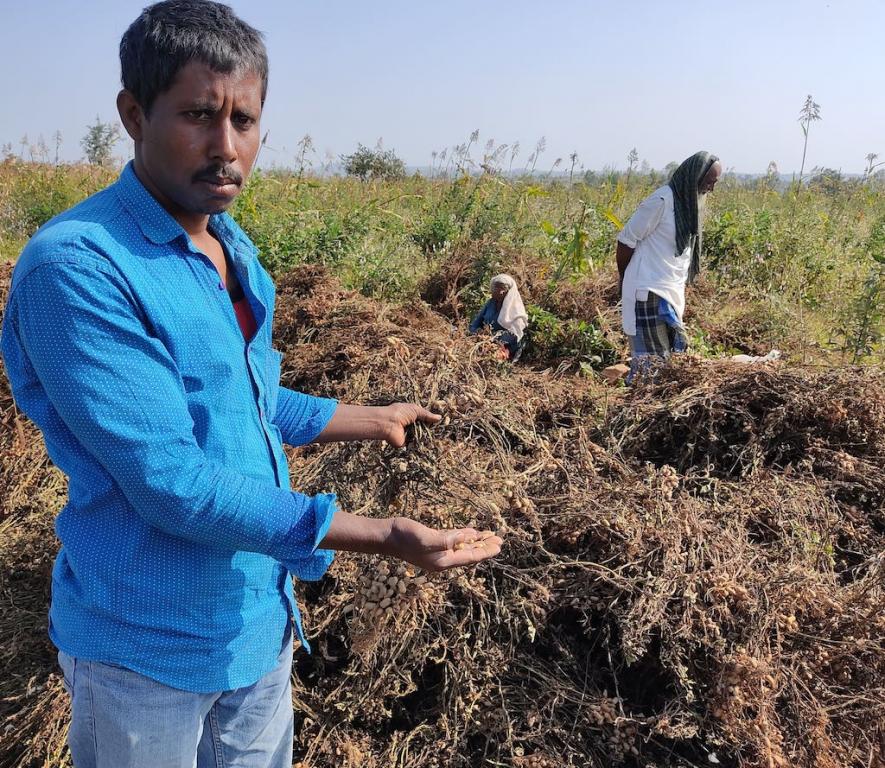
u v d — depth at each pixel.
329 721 2.44
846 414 3.46
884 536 3.07
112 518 1.39
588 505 2.75
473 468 2.55
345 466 2.57
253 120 1.39
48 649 2.63
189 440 1.32
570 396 4.32
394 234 9.02
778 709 2.37
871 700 2.34
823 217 9.60
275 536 1.36
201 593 1.44
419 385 2.75
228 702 1.62
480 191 9.73
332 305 5.32
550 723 2.38
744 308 7.06
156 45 1.27
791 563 2.72
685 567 2.58
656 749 2.38
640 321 5.34
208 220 1.57
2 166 12.88
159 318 1.32
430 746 2.37
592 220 9.21
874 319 5.82
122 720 1.46
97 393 1.24
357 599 2.10
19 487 3.27
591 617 2.56
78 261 1.24
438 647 2.47
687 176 5.06
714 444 3.60
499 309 6.27
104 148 13.44
